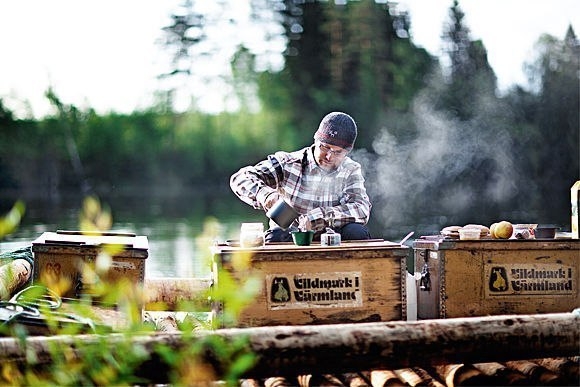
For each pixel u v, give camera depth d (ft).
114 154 170.30
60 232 21.89
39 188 162.09
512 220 89.56
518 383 16.53
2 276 21.12
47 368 14.80
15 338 14.99
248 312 17.83
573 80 127.44
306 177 21.57
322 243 18.90
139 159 171.22
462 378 16.47
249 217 90.89
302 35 159.53
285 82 161.07
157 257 47.65
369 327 16.05
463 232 19.34
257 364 15.57
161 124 171.83
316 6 157.58
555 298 19.12
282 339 15.65
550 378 16.57
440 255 18.85
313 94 157.58
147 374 15.10
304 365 15.75
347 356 15.85
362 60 152.97
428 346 16.08
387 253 18.26
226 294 13.29
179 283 24.53
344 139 20.98
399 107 148.87
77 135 167.12
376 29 153.48
